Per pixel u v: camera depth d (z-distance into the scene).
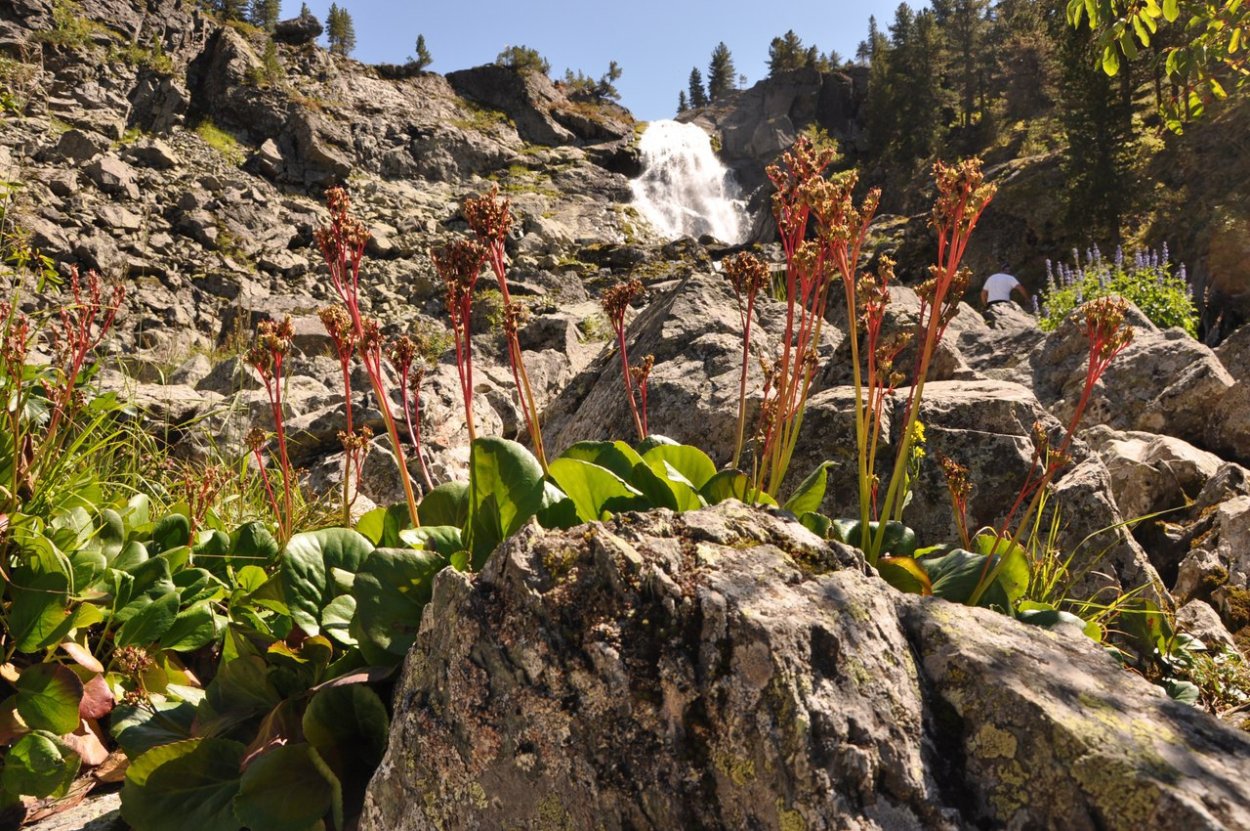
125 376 4.77
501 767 1.70
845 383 4.76
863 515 2.36
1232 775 1.40
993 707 1.59
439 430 6.31
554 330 12.68
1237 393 5.33
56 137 31.48
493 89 55.06
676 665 1.65
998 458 3.67
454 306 2.27
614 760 1.63
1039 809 1.47
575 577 1.79
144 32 40.81
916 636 1.79
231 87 41.03
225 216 30.58
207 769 2.09
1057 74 59.47
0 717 2.24
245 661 2.28
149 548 2.96
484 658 1.76
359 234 2.38
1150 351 5.84
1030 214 37.00
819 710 1.55
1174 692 2.94
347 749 2.05
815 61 84.62
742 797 1.54
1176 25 24.61
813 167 2.31
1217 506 4.35
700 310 6.01
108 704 2.38
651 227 45.59
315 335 15.09
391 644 2.06
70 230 25.34
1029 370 6.23
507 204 2.30
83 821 2.16
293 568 2.37
